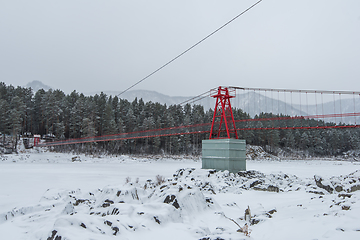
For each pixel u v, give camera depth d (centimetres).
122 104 10312
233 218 1227
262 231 911
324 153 12512
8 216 1188
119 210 1045
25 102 9344
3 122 7094
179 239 840
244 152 3144
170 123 9219
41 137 8894
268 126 10681
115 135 8012
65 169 4619
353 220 836
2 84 10419
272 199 1797
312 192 1919
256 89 5391
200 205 1286
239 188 2323
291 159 10088
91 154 7675
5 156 6112
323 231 786
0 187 2448
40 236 877
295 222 952
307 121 12519
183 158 8356
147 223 929
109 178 3303
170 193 1236
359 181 1762
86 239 670
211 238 761
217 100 3559
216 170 3006
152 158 8081
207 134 9081
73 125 8375
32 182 2831
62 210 1199
